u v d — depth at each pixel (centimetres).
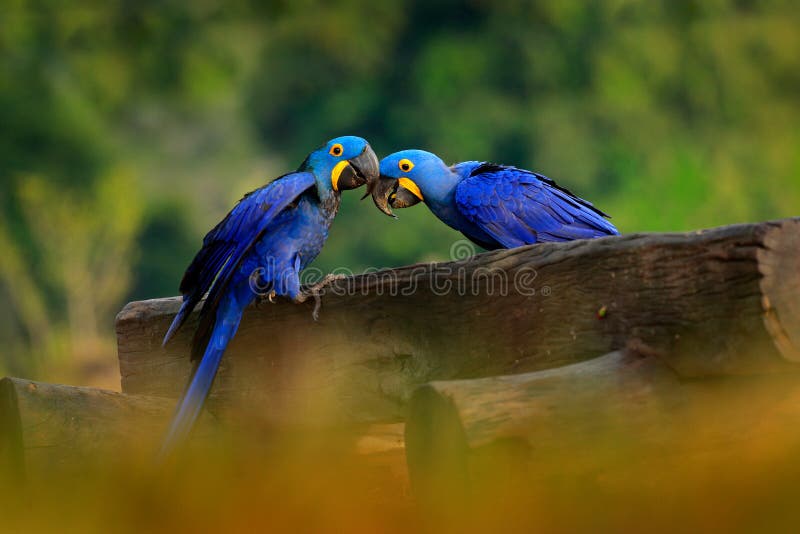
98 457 709
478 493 521
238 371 800
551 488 553
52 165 4056
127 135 5050
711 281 551
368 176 856
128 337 875
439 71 4719
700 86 4722
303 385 754
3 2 4022
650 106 4625
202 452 768
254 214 792
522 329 642
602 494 575
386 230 4428
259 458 777
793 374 564
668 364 572
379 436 768
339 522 700
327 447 770
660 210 4062
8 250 3394
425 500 552
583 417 546
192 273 795
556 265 627
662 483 584
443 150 4594
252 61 4888
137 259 4156
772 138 4628
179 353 843
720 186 4122
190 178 5241
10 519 695
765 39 4809
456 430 525
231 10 4522
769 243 530
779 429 587
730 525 549
